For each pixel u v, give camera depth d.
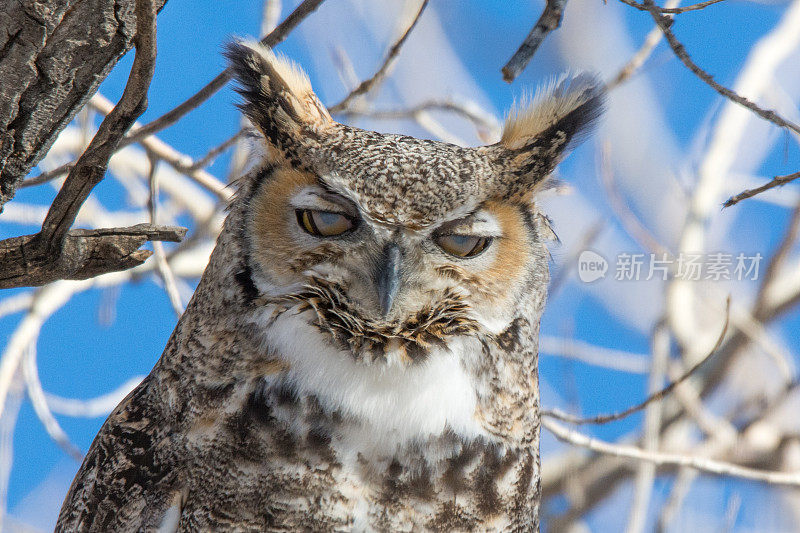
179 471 6.79
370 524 6.72
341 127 7.35
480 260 7.21
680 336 12.06
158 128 7.44
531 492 7.27
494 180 7.20
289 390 6.80
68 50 5.18
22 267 5.60
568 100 7.72
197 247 11.35
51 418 10.09
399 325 7.07
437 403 6.93
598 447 9.03
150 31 4.93
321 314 6.99
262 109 7.25
